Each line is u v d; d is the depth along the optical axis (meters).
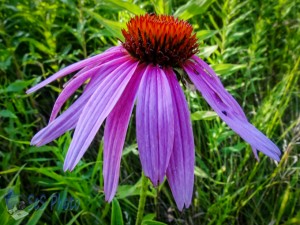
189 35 0.10
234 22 0.18
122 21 0.16
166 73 0.09
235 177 0.16
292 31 0.22
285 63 0.21
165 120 0.08
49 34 0.17
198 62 0.10
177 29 0.10
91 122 0.08
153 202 0.15
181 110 0.09
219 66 0.14
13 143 0.15
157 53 0.09
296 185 0.16
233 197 0.14
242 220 0.15
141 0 0.21
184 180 0.08
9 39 0.18
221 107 0.09
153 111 0.08
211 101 0.09
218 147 0.17
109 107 0.08
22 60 0.18
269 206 0.15
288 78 0.17
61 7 0.21
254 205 0.16
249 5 0.23
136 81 0.09
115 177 0.08
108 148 0.09
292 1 0.22
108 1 0.14
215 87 0.10
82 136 0.08
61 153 0.14
